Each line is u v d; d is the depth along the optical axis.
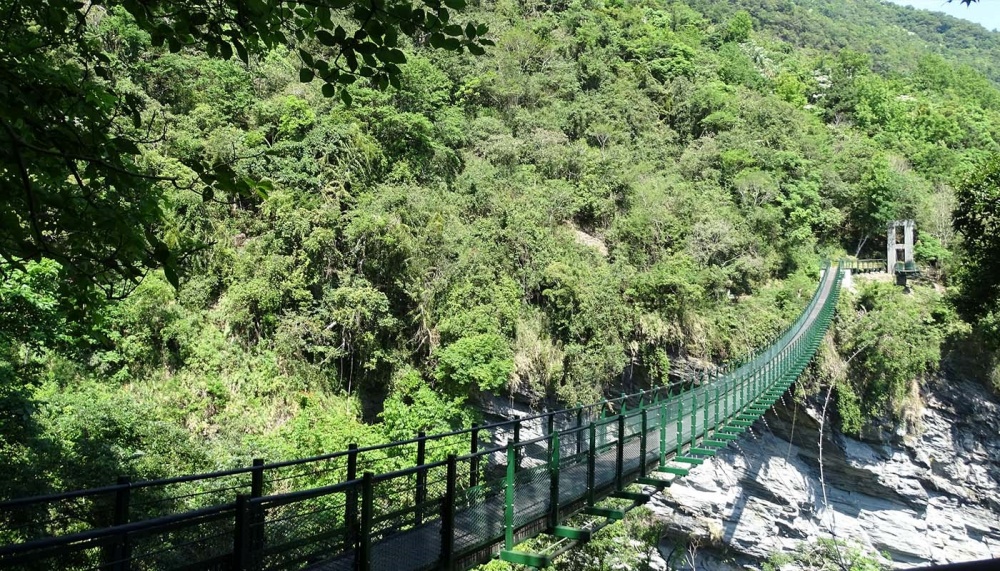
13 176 4.54
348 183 25.77
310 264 23.53
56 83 5.16
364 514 6.09
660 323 29.97
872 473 33.03
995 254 21.34
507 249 28.64
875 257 47.75
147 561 6.12
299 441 19.59
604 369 27.66
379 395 25.11
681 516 31.84
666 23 59.09
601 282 29.42
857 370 33.47
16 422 10.49
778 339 26.69
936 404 33.81
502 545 8.63
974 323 24.73
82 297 5.77
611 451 11.45
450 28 4.83
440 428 22.66
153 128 22.84
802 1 129.75
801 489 33.16
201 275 22.50
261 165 24.08
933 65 79.25
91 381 17.50
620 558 20.98
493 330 25.22
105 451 11.89
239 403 20.86
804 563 30.41
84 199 4.98
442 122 33.66
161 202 5.82
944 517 33.81
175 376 20.23
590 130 41.03
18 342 12.70
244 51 5.30
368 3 4.69
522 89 41.41
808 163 46.72
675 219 35.62
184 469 13.72
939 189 49.53
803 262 42.34
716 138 45.62
